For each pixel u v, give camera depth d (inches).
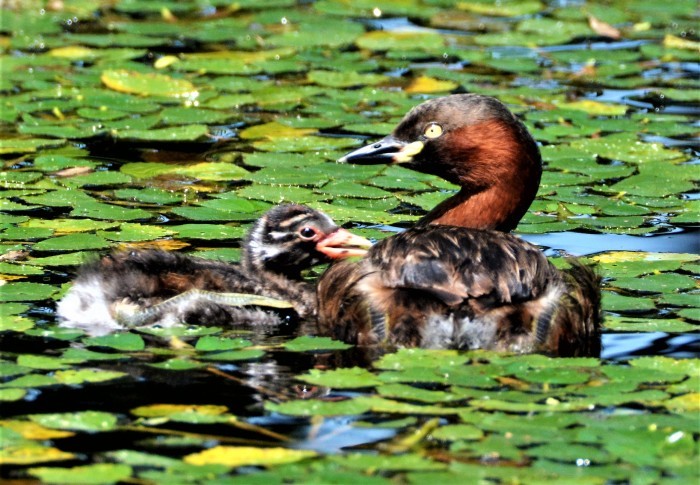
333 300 441.7
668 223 560.1
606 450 336.5
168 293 450.6
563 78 788.6
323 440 344.2
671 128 692.7
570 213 567.8
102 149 644.1
